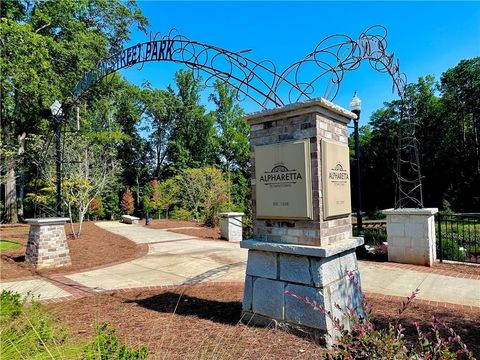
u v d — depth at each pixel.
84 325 3.34
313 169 3.05
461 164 24.36
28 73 12.59
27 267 6.63
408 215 6.16
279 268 3.17
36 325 2.37
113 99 25.12
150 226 15.40
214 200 17.34
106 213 24.94
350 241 3.27
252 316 3.32
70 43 15.33
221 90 29.78
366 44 4.68
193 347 2.75
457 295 4.27
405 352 1.51
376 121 31.36
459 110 25.95
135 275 6.04
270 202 3.29
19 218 19.33
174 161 30.61
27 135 17.09
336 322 1.84
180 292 4.70
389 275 5.39
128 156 30.84
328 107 3.12
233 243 9.80
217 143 30.66
